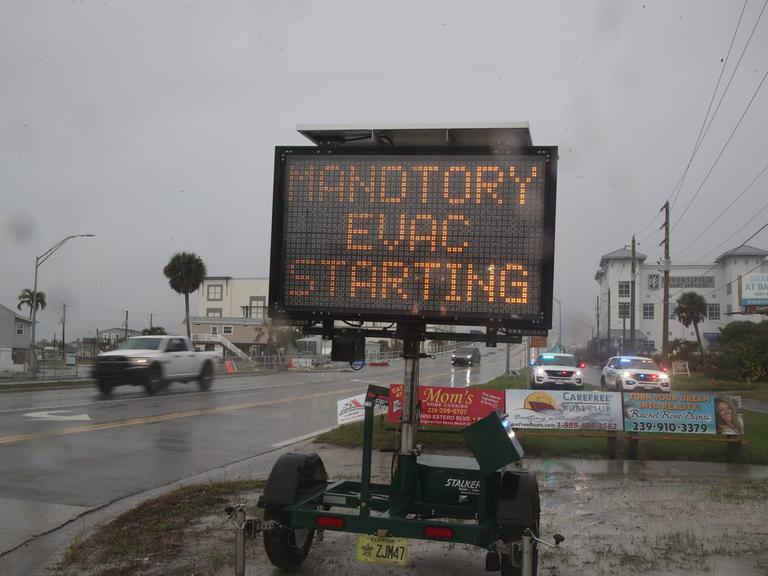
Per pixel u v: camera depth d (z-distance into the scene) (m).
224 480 9.64
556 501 8.61
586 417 12.33
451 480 5.77
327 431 14.86
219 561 5.92
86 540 6.60
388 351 63.75
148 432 14.66
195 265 54.94
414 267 5.78
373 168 5.90
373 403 5.24
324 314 5.87
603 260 89.88
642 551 6.38
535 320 5.59
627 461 11.84
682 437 12.03
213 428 15.70
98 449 12.28
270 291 5.96
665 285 41.03
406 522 4.98
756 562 6.06
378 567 5.89
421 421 13.02
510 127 5.77
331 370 49.34
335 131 6.05
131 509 7.80
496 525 5.00
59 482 9.49
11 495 8.64
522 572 4.57
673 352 58.34
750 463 11.81
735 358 39.69
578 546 6.54
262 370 49.25
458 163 5.78
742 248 83.31
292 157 6.02
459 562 6.08
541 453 12.40
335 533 6.93
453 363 50.50
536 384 28.89
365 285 5.84
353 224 5.89
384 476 10.03
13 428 14.61
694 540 6.71
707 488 9.47
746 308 49.75
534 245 5.65
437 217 5.78
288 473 5.37
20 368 44.78
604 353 69.38
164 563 5.89
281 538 5.44
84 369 48.34
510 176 5.71
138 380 23.98
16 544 6.62
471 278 5.69
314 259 5.92
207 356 27.78
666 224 41.12
